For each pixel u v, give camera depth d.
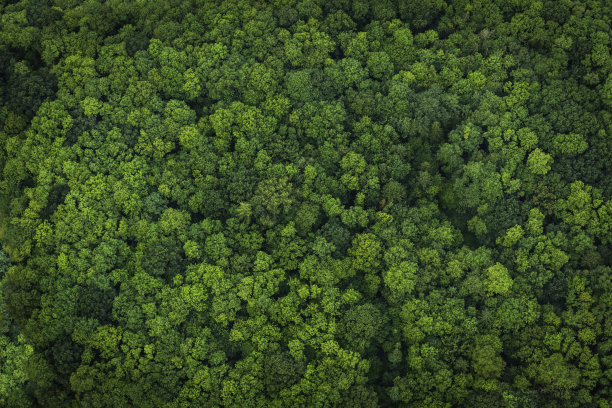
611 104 74.62
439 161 77.50
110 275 71.44
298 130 78.31
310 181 76.25
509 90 78.31
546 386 66.19
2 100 76.94
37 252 72.44
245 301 72.31
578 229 71.50
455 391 67.06
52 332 69.00
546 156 73.75
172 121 77.25
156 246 72.56
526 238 72.25
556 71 77.56
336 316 71.06
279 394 67.69
